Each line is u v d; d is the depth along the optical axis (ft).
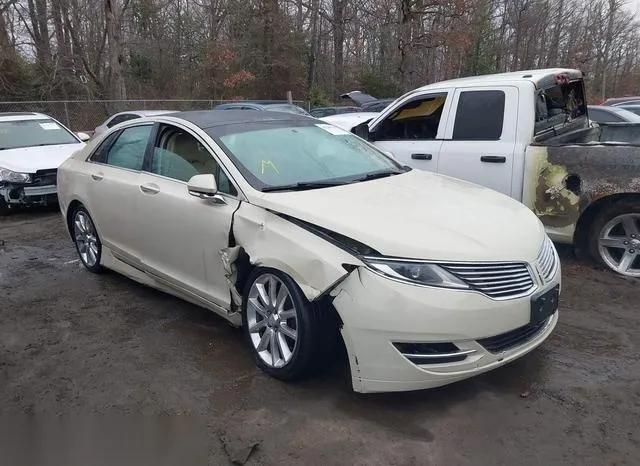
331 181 13.47
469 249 10.48
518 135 18.47
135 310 15.93
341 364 12.39
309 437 9.98
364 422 10.36
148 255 15.48
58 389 11.91
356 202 11.98
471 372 10.27
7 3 80.38
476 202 12.81
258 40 98.02
